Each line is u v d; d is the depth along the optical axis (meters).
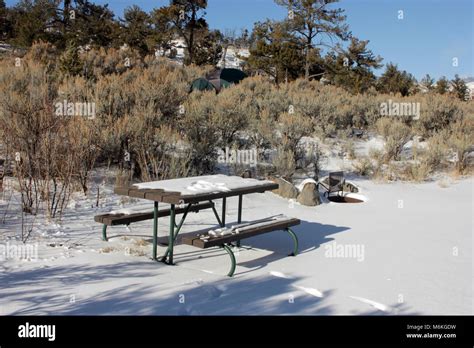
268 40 35.59
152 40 35.09
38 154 7.76
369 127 18.78
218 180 6.55
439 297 4.84
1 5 31.78
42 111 8.10
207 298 4.48
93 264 5.25
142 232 6.93
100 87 10.93
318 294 4.75
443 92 34.41
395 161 15.02
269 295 4.66
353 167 14.08
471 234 7.77
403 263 6.02
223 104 11.88
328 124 16.86
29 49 24.80
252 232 5.68
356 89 28.73
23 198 7.24
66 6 31.67
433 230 7.98
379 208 9.91
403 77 33.62
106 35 32.56
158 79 12.20
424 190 12.22
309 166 13.30
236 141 12.21
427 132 18.22
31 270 4.91
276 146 12.33
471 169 14.66
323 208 9.74
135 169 10.13
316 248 6.66
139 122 9.78
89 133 8.92
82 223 6.98
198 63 36.78
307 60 33.56
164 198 5.29
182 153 10.55
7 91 9.20
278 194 10.54
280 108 16.75
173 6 35.44
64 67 15.81
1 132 8.34
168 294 4.48
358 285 5.10
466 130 17.08
